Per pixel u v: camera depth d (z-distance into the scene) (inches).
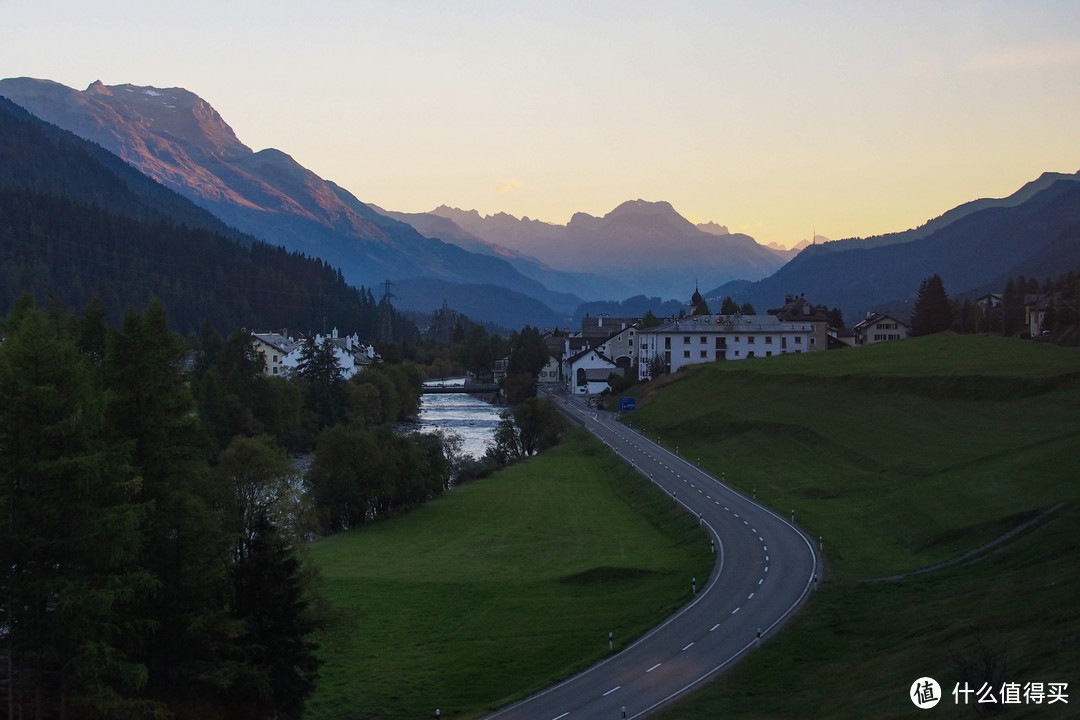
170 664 1684.3
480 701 1881.2
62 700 1492.4
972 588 2092.8
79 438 1501.0
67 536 1502.2
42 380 1507.1
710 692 1770.4
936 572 2316.7
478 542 3319.4
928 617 1974.7
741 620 2165.4
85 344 2017.7
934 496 2994.6
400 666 2084.2
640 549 3056.1
